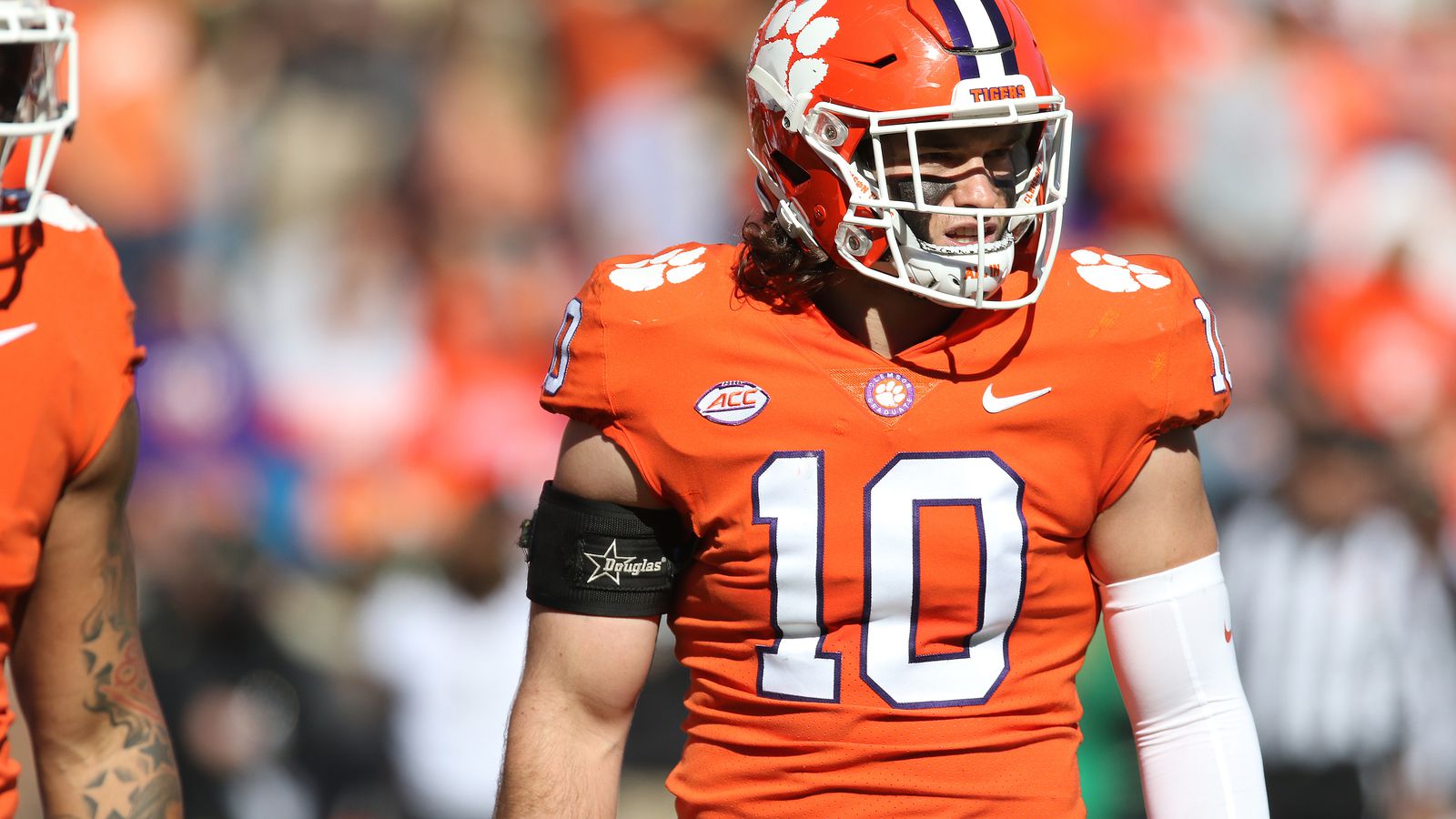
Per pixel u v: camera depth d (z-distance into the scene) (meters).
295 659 20.05
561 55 30.55
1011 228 8.25
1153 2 30.66
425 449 26.48
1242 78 30.55
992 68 8.12
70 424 8.75
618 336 8.48
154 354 26.89
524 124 30.05
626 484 8.56
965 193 8.16
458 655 20.31
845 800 8.26
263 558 21.69
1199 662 8.49
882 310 8.45
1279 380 28.00
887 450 8.17
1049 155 8.39
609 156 29.61
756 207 9.91
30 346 8.65
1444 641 19.16
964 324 8.31
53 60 8.74
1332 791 18.78
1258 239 30.06
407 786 20.06
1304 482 19.20
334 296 27.59
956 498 8.16
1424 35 32.09
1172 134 30.00
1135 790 17.69
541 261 28.97
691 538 8.62
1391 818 18.80
